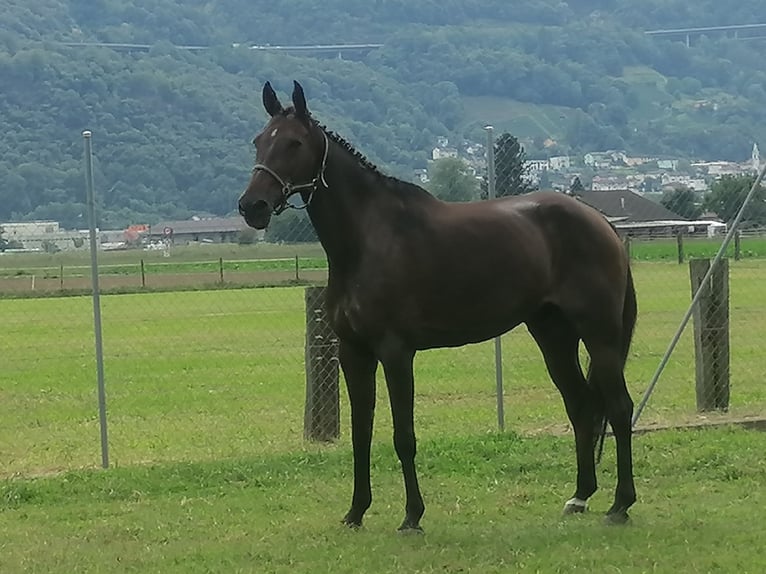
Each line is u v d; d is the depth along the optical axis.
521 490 9.05
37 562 7.30
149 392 16.52
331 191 7.50
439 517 8.24
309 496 9.05
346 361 7.82
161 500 9.09
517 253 7.67
